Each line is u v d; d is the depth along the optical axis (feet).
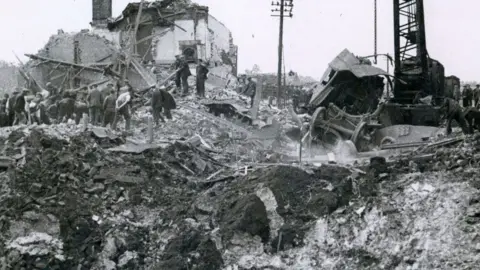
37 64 121.29
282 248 65.98
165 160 80.07
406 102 90.89
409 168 68.59
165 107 100.17
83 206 70.49
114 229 69.31
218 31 173.58
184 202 73.61
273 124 102.32
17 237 66.39
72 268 66.18
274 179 70.28
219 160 86.07
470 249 57.62
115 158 77.66
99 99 89.66
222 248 66.85
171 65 141.49
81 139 78.59
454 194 62.80
